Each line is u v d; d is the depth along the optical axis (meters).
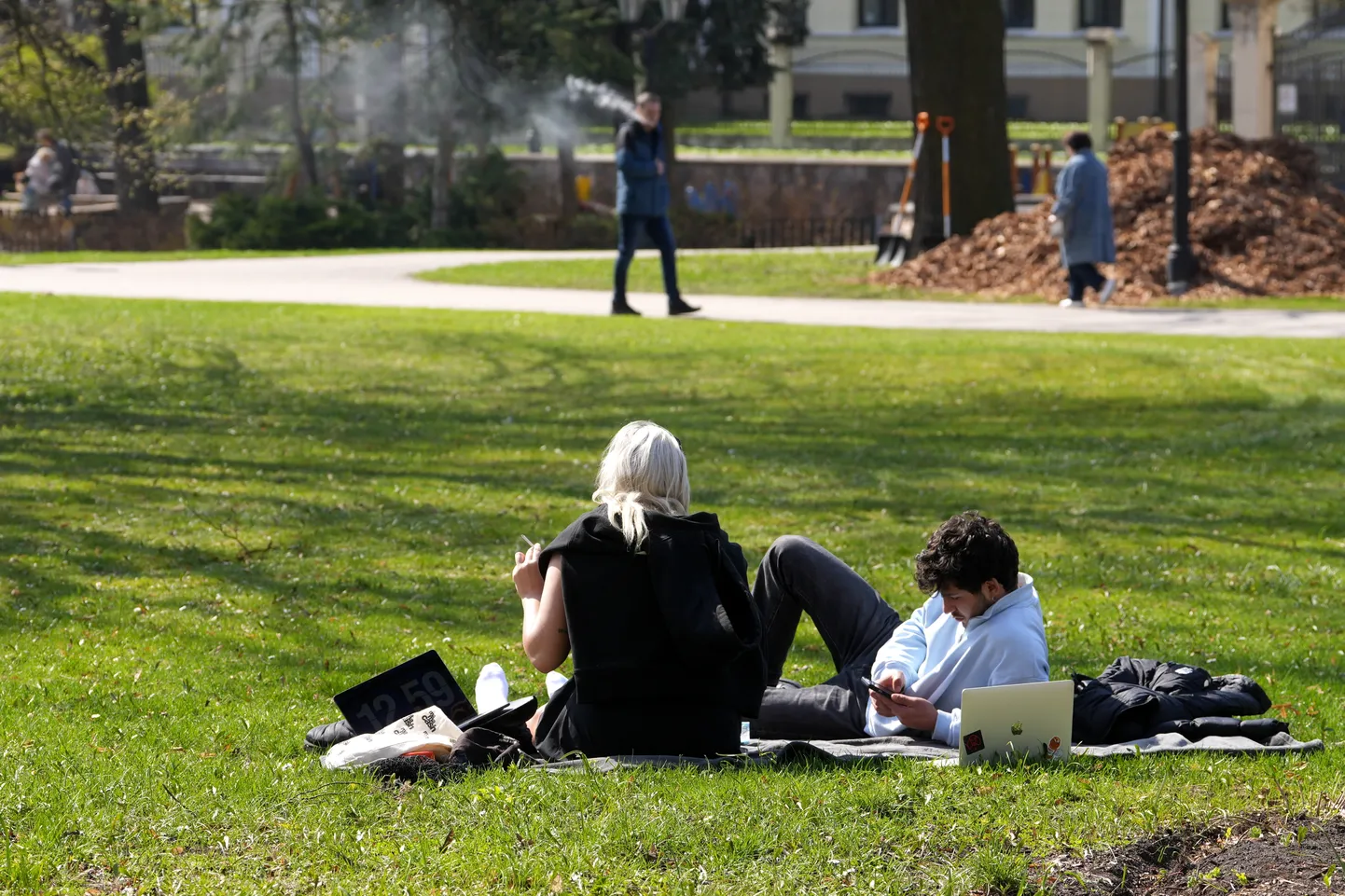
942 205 49.53
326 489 20.94
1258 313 38.03
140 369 30.94
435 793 8.91
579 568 9.34
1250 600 15.66
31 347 32.97
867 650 10.89
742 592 9.42
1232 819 8.54
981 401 27.83
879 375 30.12
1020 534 18.55
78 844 8.19
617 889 7.66
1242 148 47.31
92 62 55.41
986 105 49.06
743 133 108.38
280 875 7.92
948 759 9.57
